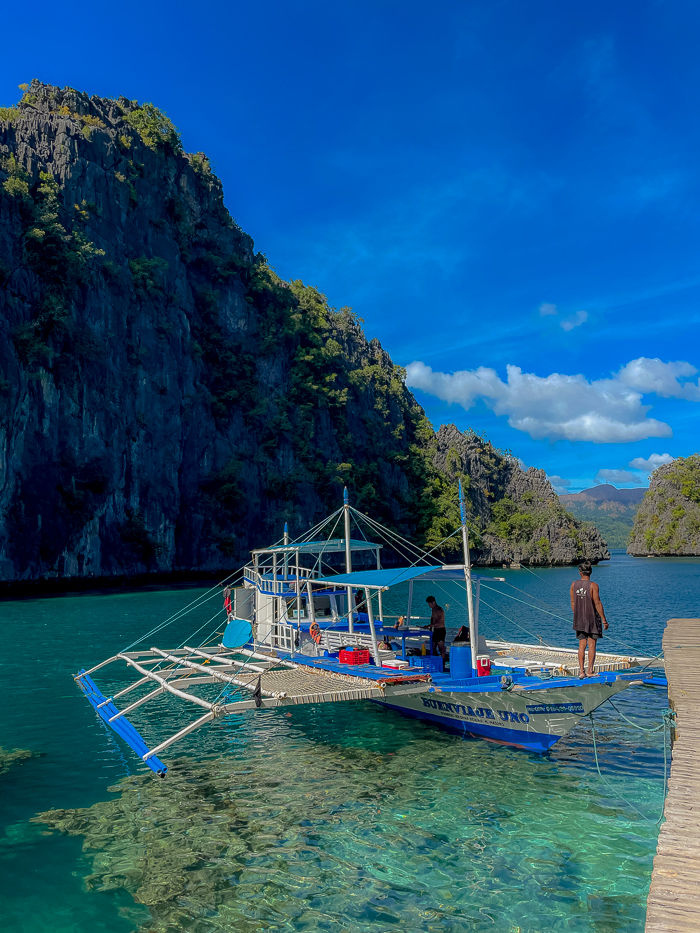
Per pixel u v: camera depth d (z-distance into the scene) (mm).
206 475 101062
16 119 84188
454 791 11211
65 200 82000
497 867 8570
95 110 99000
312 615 17734
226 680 13727
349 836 9492
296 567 19484
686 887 5328
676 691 11125
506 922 7312
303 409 124250
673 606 48094
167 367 94250
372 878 8312
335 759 13023
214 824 9906
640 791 11141
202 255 113250
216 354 110000
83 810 10453
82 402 77875
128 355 88812
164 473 90562
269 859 8797
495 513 164875
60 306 74812
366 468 137750
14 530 69250
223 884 8156
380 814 10273
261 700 11188
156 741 14406
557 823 9891
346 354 159125
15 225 75062
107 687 20125
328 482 122000
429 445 167375
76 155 84562
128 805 10664
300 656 17062
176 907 7625
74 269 78125
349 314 173000
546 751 13289
